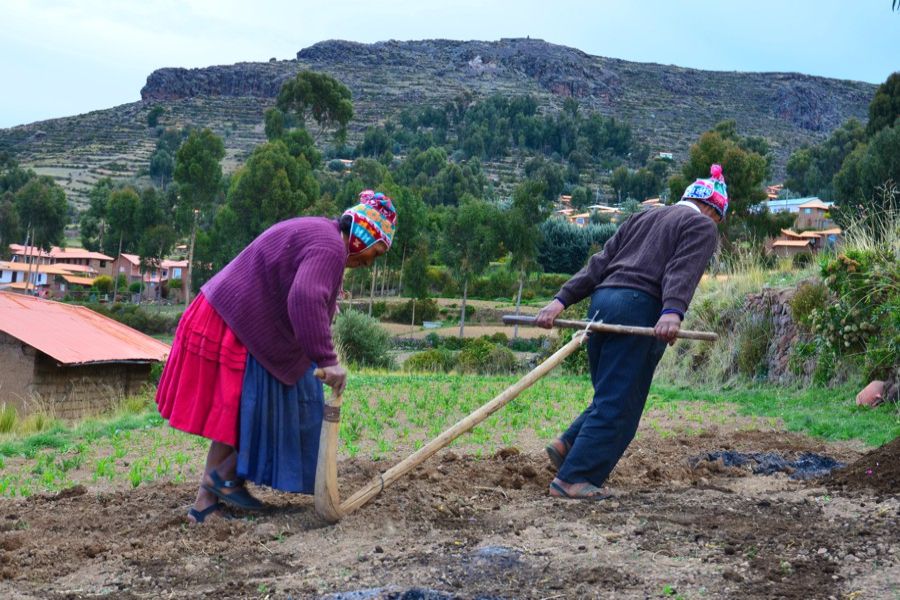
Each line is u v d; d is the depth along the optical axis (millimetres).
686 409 10914
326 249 4793
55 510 5637
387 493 5453
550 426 9445
